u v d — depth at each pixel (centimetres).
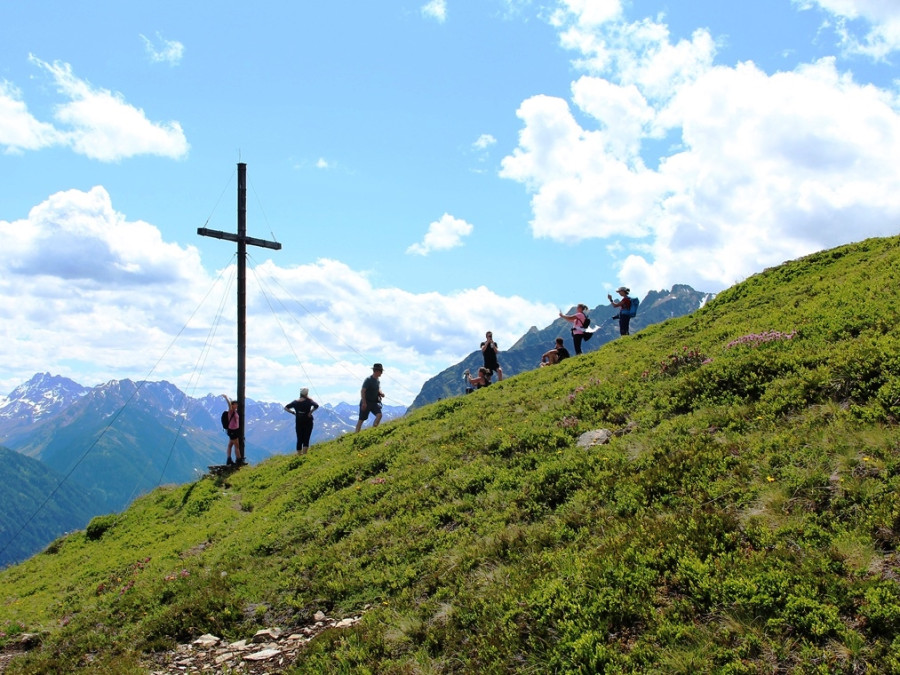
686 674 689
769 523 912
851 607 712
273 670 1031
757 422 1269
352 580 1299
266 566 1565
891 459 942
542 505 1300
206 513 2464
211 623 1309
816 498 930
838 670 639
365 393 2958
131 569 1920
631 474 1248
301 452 3028
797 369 1408
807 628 702
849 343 1420
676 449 1287
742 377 1504
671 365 1872
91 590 1822
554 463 1448
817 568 773
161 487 3155
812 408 1226
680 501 1075
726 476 1093
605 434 1555
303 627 1196
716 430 1330
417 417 2727
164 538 2295
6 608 1891
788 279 2916
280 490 2384
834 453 1023
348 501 1834
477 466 1680
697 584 816
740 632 723
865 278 2038
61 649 1387
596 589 873
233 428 3312
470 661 853
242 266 3428
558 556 1020
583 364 2572
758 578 779
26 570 2473
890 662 621
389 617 1070
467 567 1142
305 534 1700
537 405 2081
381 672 902
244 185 3494
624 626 802
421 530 1424
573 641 791
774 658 682
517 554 1107
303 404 3086
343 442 2838
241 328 3409
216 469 3184
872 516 841
